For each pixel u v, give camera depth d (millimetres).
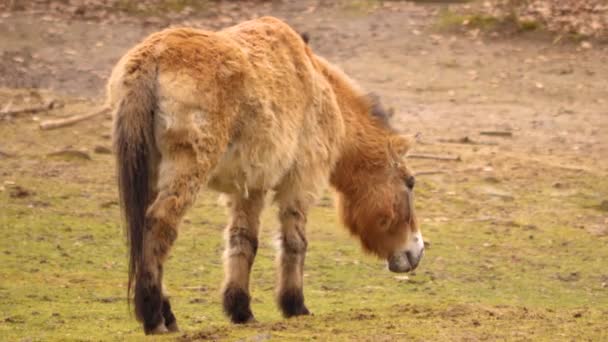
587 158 65250
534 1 95188
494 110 74688
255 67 32562
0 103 68750
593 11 93062
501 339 28547
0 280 40469
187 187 30656
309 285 42375
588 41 88250
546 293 42562
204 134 30812
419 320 31203
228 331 30375
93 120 66875
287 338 28922
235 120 31891
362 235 38438
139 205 30250
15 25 87938
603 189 59094
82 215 50969
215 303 38844
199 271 43688
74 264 43562
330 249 47812
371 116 37906
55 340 31672
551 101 77000
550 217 54375
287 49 34312
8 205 51688
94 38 86812
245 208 34156
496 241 50219
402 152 37969
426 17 94562
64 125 65250
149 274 30359
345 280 43406
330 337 28969
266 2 98562
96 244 46750
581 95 78188
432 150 64812
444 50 87062
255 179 33188
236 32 33438
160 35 31531
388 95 77000
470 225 52531
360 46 87625
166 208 30469
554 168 62469
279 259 35594
